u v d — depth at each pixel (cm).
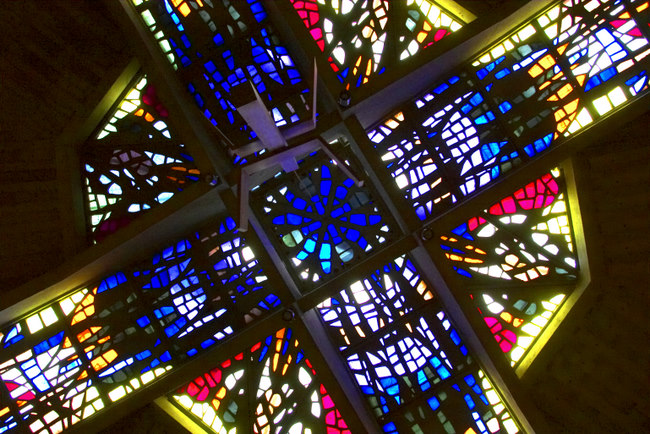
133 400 539
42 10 539
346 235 571
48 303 559
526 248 560
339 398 528
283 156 385
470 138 562
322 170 578
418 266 571
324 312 580
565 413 530
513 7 511
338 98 517
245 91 322
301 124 379
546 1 522
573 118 538
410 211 532
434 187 564
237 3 565
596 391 527
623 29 533
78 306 570
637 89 524
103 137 588
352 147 543
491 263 564
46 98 559
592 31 539
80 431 536
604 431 523
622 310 522
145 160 586
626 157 519
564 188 546
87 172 584
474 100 561
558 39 545
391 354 577
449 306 554
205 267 580
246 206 381
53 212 561
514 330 554
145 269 580
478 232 562
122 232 532
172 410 553
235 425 560
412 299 577
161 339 570
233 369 566
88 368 562
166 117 579
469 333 541
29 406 554
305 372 558
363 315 580
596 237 525
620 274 522
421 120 571
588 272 531
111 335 568
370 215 570
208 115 558
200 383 564
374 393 571
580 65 539
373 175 539
